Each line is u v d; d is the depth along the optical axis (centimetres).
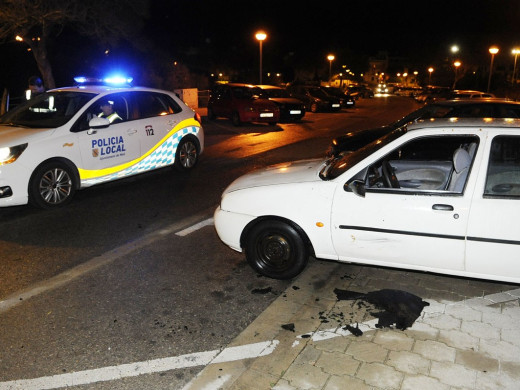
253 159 1110
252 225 465
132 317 402
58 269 495
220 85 1973
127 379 321
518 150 381
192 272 490
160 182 867
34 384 316
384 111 2969
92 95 769
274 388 302
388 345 346
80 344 362
